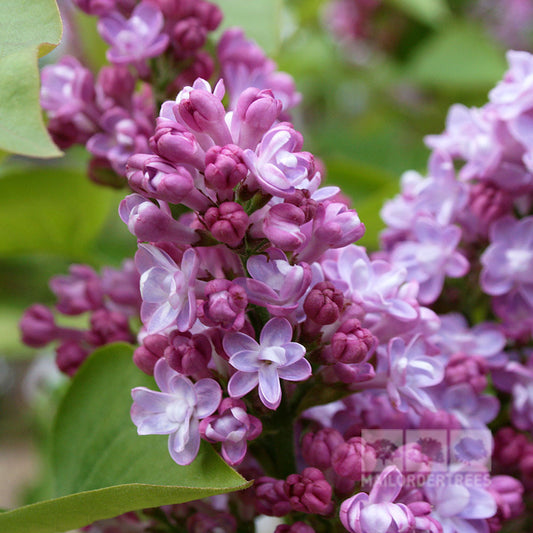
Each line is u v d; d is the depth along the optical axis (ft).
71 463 1.77
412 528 1.63
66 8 2.59
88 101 1.88
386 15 3.44
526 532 1.82
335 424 1.75
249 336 1.62
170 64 1.88
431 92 3.41
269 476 1.72
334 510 1.68
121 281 1.93
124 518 1.82
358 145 3.14
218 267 1.66
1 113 1.58
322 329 1.68
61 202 2.10
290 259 1.66
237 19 2.10
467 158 1.89
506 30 3.74
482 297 1.89
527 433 1.86
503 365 1.84
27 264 2.86
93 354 1.80
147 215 1.61
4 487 4.34
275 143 1.61
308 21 3.31
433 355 1.73
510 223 1.84
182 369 1.63
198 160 1.62
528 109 1.82
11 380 4.84
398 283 1.70
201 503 1.79
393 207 1.90
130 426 1.76
